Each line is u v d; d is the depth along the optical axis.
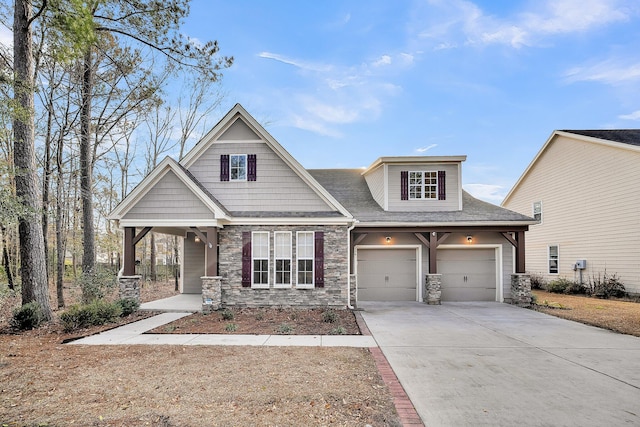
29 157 9.59
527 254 22.03
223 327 9.16
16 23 9.44
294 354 6.63
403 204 15.16
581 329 9.09
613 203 16.03
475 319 10.46
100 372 5.59
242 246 12.34
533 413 4.26
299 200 12.91
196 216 11.61
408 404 4.47
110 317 9.77
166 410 4.23
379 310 12.16
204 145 13.19
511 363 6.22
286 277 12.35
